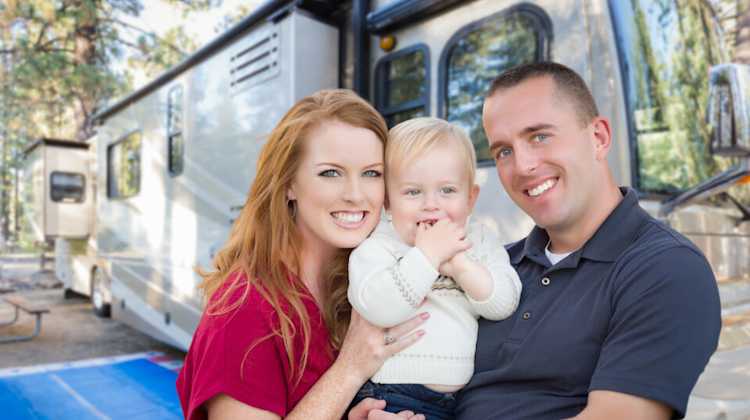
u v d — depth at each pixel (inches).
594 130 56.0
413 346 55.2
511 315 56.2
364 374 52.7
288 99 125.4
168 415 156.3
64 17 583.5
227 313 51.0
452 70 106.7
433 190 58.7
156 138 202.2
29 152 349.4
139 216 216.2
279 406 49.7
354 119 57.9
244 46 145.9
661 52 87.2
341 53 131.9
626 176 79.9
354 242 58.3
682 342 42.4
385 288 51.9
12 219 840.9
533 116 54.2
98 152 272.8
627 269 48.3
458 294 58.4
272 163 58.7
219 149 158.1
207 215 164.1
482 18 102.0
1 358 221.1
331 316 60.7
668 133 84.7
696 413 65.8
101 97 627.8
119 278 238.1
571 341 49.3
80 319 308.0
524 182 55.9
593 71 84.1
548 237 61.7
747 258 88.9
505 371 52.2
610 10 83.6
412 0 110.0
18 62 598.9
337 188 57.1
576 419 44.0
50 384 184.5
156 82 201.8
